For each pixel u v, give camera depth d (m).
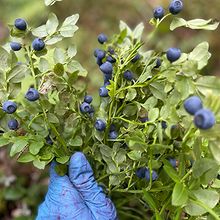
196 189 0.29
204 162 0.28
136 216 0.39
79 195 0.34
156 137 0.30
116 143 0.33
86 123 0.34
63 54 0.34
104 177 0.35
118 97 0.33
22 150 0.33
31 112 0.33
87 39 0.87
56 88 0.33
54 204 0.34
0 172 0.56
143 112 0.33
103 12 0.96
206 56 0.30
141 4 0.97
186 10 0.90
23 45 0.33
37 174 0.55
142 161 0.32
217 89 0.29
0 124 0.34
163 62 0.32
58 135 0.33
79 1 0.94
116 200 0.39
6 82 0.33
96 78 0.64
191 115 0.26
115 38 0.38
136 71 0.34
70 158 0.34
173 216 0.32
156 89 0.32
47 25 0.33
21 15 0.83
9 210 0.55
